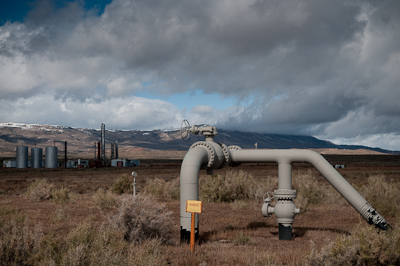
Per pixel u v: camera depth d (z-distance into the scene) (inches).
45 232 541.6
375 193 855.1
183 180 508.7
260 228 641.0
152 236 486.0
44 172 3361.2
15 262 312.8
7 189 1630.2
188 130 592.7
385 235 334.0
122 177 1409.9
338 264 320.5
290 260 386.0
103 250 327.6
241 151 592.4
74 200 1059.9
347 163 4729.3
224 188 1080.8
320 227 644.7
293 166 3686.0
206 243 505.7
